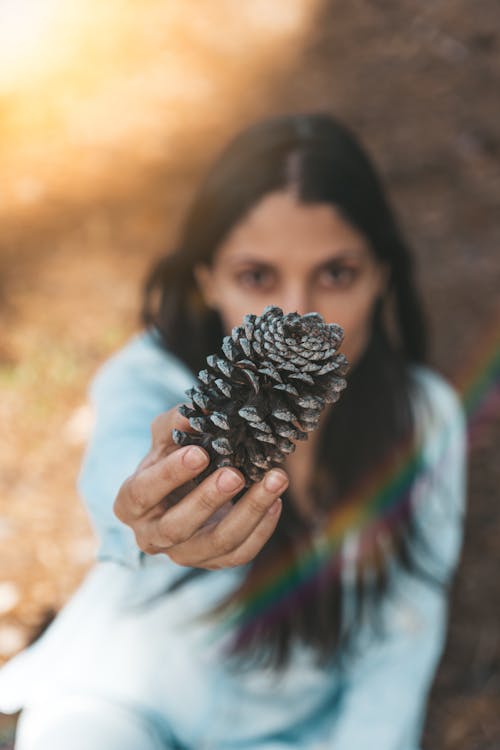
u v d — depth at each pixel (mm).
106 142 2400
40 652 944
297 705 991
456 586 1394
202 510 578
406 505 1028
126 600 926
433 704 1239
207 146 2406
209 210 921
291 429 562
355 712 1002
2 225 2117
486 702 1239
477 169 2369
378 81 2639
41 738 883
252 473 581
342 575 1002
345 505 1019
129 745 886
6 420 1614
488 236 2174
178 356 962
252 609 942
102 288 1937
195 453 563
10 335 1803
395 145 2428
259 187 890
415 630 1024
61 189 2246
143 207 2191
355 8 2914
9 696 933
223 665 944
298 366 551
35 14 2879
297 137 908
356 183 909
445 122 2500
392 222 976
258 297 928
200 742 952
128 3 2918
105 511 736
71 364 1734
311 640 965
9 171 2301
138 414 875
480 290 2006
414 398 1040
